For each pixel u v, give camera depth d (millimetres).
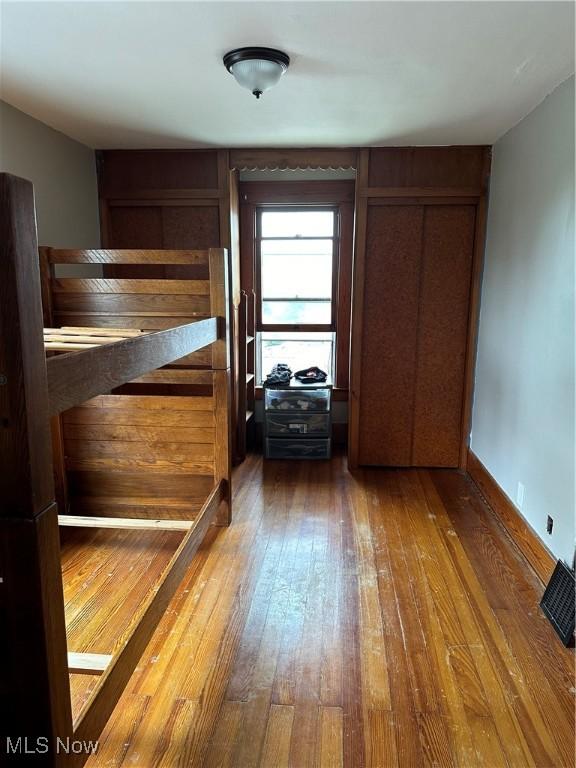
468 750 1536
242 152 3510
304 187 4074
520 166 2850
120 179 3602
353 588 2365
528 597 2301
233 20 1745
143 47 1967
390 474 3809
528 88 2377
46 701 1062
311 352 4449
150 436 2920
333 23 1769
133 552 2705
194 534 2258
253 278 4270
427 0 1610
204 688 1768
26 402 943
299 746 1548
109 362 1322
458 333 3682
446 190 3453
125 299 2744
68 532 2934
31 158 2830
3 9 1670
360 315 3684
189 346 2088
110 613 2172
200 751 1529
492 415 3273
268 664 1884
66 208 3207
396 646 1982
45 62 2105
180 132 3125
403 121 2885
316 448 4094
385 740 1569
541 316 2500
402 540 2820
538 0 1610
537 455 2518
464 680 1811
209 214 3613
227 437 2883
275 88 2385
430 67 2139
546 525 2395
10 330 916
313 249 4262
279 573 2484
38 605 1018
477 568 2539
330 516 3113
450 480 3697
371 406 3836
